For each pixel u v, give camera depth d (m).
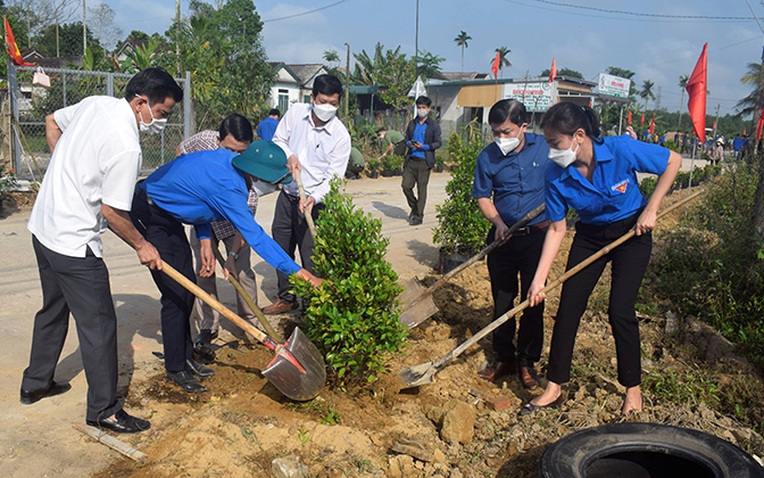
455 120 31.69
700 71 8.57
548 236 4.10
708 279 6.11
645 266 3.90
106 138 3.29
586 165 3.77
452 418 3.76
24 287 6.16
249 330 3.78
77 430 3.60
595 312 6.03
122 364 4.54
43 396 3.96
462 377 4.67
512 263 4.59
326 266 4.02
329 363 4.18
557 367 4.08
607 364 4.86
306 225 5.46
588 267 3.98
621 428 3.38
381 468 3.39
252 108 21.27
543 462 3.13
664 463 3.32
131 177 3.34
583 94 30.22
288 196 5.43
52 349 3.85
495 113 4.30
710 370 4.82
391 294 3.99
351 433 3.61
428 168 10.36
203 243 4.43
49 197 3.40
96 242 3.45
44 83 11.66
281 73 35.06
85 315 3.46
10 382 4.16
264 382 4.32
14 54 11.21
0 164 10.65
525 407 4.13
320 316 3.96
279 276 5.70
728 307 5.71
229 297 6.11
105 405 3.56
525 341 4.59
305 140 5.29
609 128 39.31
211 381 4.32
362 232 3.97
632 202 3.87
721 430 3.83
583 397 4.27
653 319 5.77
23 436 3.50
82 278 3.40
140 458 3.33
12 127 11.43
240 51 21.41
